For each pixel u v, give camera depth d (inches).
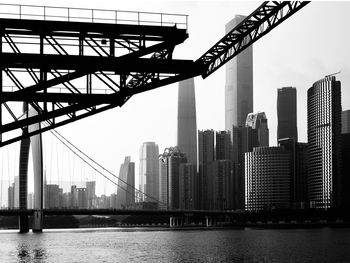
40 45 1536.7
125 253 4928.6
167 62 1567.4
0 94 1530.5
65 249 5477.4
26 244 6373.0
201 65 1592.0
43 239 7701.8
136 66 1555.1
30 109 6058.1
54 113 1582.2
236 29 1765.5
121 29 1566.2
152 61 1560.0
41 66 1524.4
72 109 1584.6
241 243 6520.7
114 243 6614.2
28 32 1534.2
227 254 4793.3
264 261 4133.9
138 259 4323.3
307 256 4557.1
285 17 1792.6
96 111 1658.5
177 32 1584.6
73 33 1565.0
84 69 1540.4
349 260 4222.4
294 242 6717.5
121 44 1590.8
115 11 1587.1
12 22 1517.0
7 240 7352.4
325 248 5526.6
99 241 7101.4
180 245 6151.6
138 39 1590.8
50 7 1561.3
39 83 1541.6
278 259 4313.5
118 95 1584.6
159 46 1590.8
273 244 6279.5
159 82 1598.2
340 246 5866.1
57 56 1514.5
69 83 1579.7
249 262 4047.7
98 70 1541.6
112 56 1562.5
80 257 4493.1
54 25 1535.4
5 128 1577.3
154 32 1579.7
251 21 1782.7
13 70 1578.5
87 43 1568.7
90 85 1589.6
